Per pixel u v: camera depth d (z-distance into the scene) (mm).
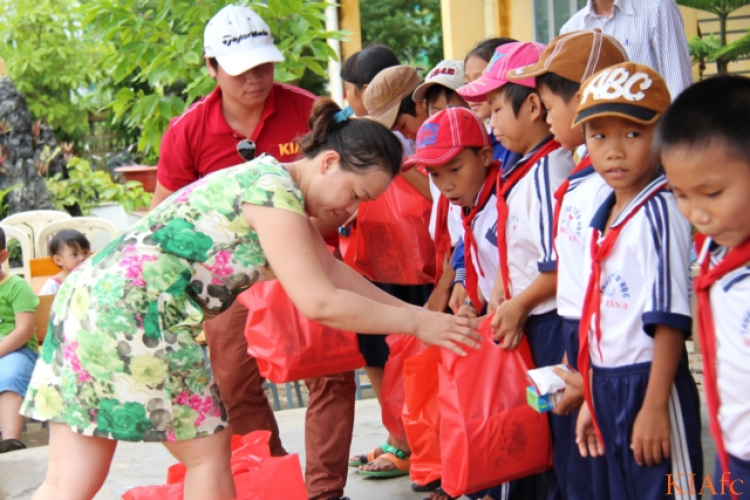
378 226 3238
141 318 2273
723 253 1775
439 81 3121
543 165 2439
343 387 3145
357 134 2342
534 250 2510
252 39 3201
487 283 2809
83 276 2361
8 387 4910
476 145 2645
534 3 7215
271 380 2953
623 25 4070
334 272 2652
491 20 7164
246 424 3365
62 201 9133
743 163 1591
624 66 1990
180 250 2299
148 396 2291
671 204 1995
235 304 3227
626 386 2084
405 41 11984
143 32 5434
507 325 2439
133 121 5605
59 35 11164
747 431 1735
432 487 3316
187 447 2387
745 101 1604
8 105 8680
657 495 2053
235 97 3270
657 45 4016
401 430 3006
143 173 8711
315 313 2277
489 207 2705
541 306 2502
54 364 2383
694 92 1674
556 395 2250
